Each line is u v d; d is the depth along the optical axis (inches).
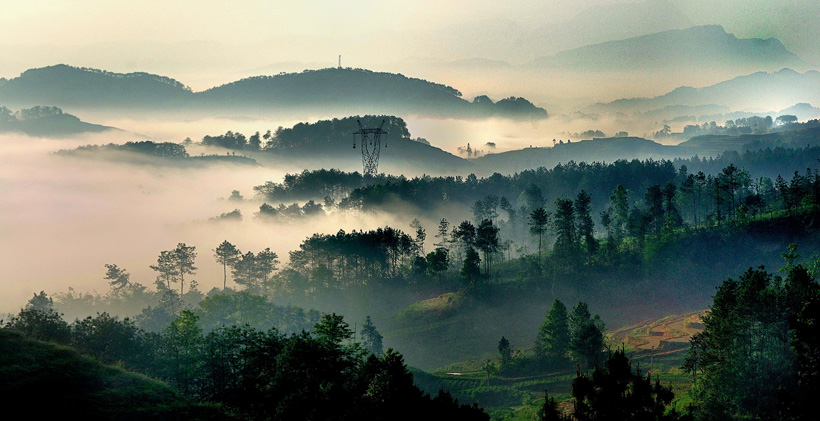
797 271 3592.5
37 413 2304.4
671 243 7465.6
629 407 2709.2
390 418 2669.8
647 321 6574.8
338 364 2864.2
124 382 2755.9
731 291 3683.6
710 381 3577.8
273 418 2790.4
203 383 3521.2
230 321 5900.6
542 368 5442.9
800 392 2913.4
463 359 6279.5
